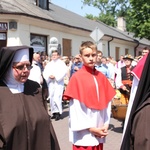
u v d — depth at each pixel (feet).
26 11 52.03
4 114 9.15
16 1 56.39
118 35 109.29
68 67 41.04
